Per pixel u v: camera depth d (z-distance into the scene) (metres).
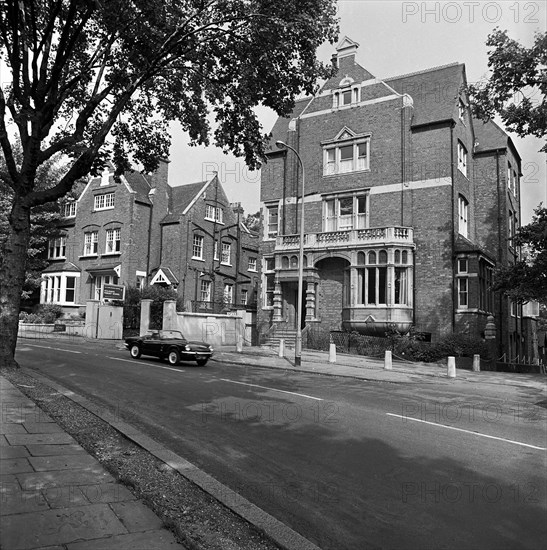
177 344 17.89
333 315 26.44
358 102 27.72
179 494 4.91
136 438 6.81
